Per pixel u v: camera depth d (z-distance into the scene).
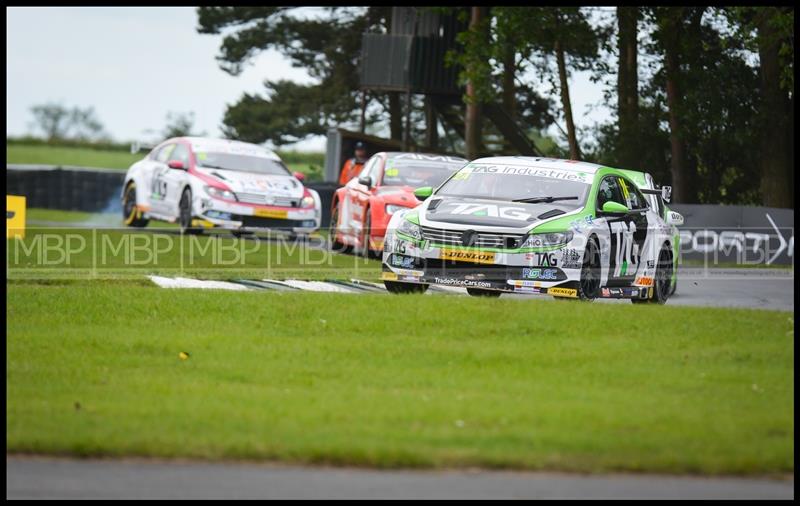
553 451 26.81
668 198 67.19
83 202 162.88
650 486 25.19
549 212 52.03
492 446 27.06
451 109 149.12
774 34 110.50
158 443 26.58
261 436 27.42
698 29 125.81
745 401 32.91
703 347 41.06
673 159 127.88
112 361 36.88
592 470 26.08
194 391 32.62
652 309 46.28
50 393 32.09
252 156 88.44
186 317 44.50
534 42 121.81
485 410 30.64
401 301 46.44
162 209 86.69
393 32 145.38
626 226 55.25
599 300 63.53
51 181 162.00
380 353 39.03
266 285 56.47
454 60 126.25
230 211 81.75
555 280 50.19
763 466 26.45
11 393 32.00
